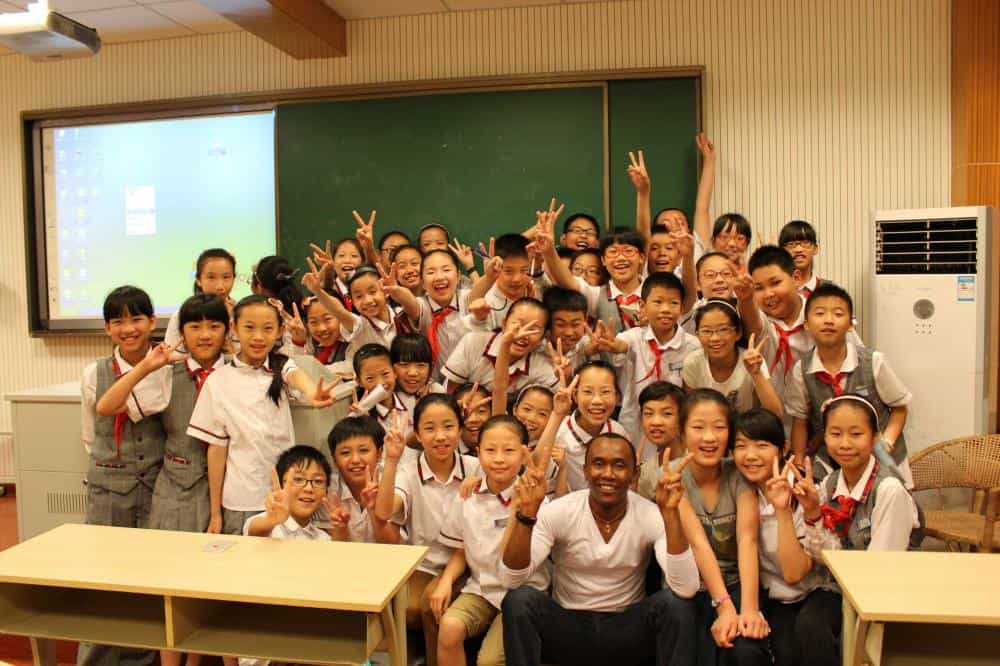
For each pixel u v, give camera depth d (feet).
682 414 7.02
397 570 5.84
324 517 7.74
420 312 10.16
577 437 7.96
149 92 14.51
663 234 10.87
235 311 7.67
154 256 14.65
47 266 15.08
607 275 10.27
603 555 6.83
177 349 8.06
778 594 6.79
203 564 5.97
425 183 13.42
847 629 5.52
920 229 10.84
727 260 9.61
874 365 7.83
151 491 7.86
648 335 8.78
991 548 8.61
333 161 13.66
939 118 12.12
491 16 13.14
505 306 9.37
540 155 13.01
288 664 7.32
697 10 12.63
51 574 5.80
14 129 15.16
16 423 8.91
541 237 8.92
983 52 11.49
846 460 6.63
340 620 6.11
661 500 6.24
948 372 10.71
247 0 10.93
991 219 10.62
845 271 12.53
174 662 7.36
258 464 7.48
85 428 7.89
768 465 6.71
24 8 12.75
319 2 12.57
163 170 14.51
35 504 8.94
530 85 12.93
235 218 14.28
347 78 13.67
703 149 12.33
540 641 6.69
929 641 5.78
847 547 6.66
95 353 15.15
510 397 8.96
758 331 8.16
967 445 9.23
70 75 14.80
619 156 12.78
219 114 14.15
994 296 10.96
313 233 13.80
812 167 12.53
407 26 13.39
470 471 7.69
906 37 12.17
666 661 6.42
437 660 7.03
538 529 6.89
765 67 12.55
